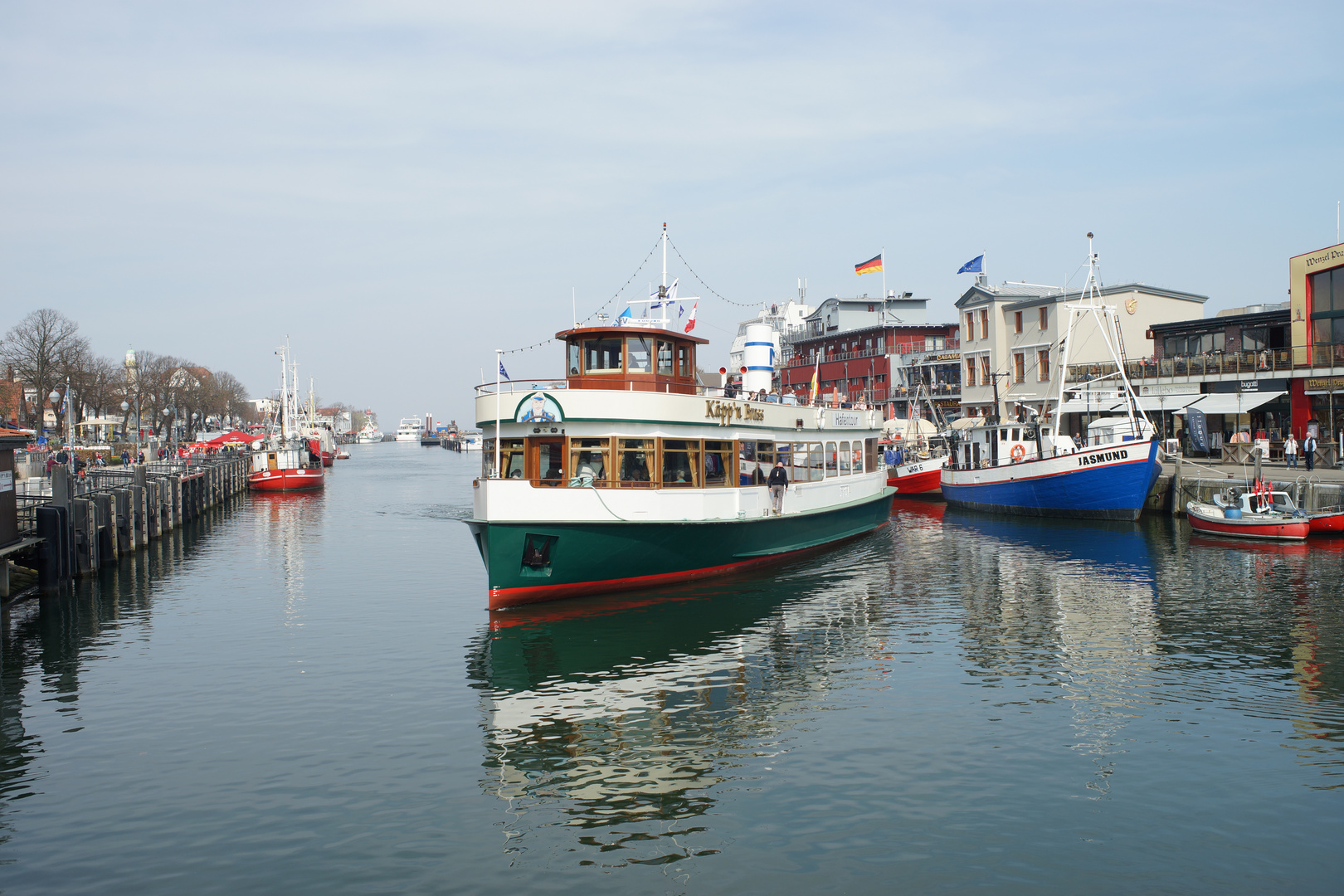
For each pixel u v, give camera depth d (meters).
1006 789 14.03
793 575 31.56
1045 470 47.31
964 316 79.06
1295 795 13.70
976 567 33.38
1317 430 51.03
